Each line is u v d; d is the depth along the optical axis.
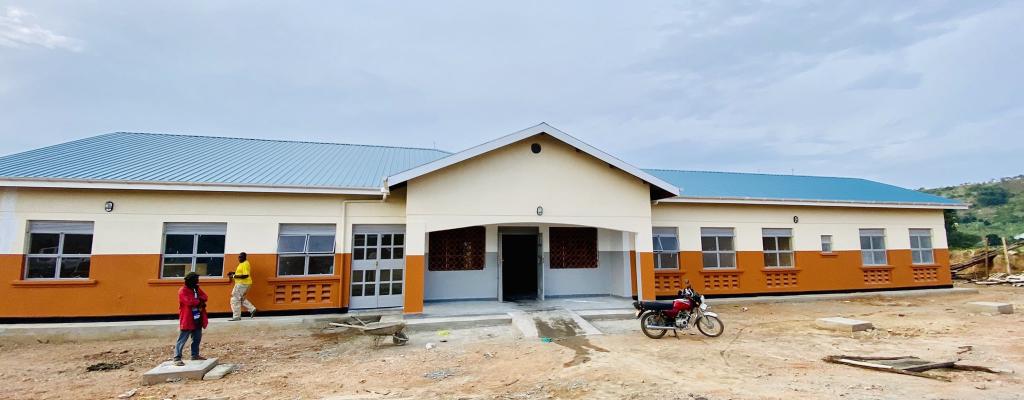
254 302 11.41
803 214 16.52
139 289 10.84
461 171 12.02
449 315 11.39
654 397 5.99
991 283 20.27
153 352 9.08
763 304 14.93
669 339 9.65
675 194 13.02
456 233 14.09
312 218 11.97
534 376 7.08
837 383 6.48
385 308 12.34
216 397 6.27
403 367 7.71
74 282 10.56
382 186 11.27
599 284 15.09
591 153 12.33
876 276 16.95
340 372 7.45
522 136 11.87
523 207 12.26
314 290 11.82
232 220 11.49
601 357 8.11
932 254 17.94
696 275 15.21
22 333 9.84
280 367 7.81
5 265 10.37
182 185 10.88
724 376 6.90
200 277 11.27
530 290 16.22
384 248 12.55
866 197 17.78
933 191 75.56
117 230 10.88
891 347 8.80
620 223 12.94
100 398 6.31
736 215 15.86
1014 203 60.81
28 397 6.38
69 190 10.75
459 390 6.45
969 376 6.80
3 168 10.58
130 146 13.71
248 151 14.86
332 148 16.73
